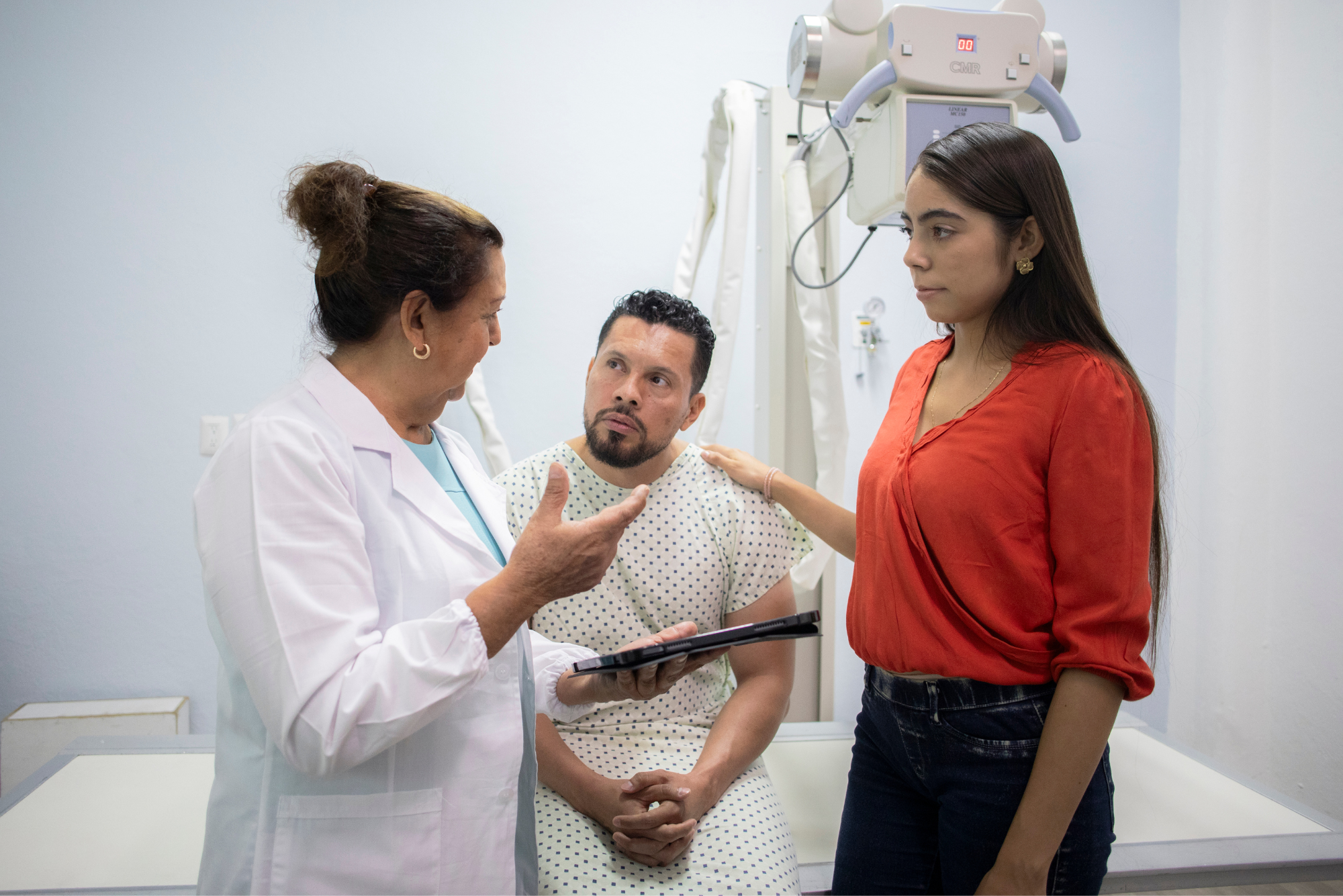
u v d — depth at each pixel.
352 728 0.69
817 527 1.33
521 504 1.29
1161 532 1.06
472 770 0.82
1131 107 2.63
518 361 2.46
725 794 1.22
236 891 0.78
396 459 0.84
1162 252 2.66
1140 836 1.48
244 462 0.76
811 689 1.98
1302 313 2.16
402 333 0.83
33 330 2.21
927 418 1.11
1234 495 2.38
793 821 1.55
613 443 1.21
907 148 1.40
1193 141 2.58
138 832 1.42
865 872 1.18
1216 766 1.76
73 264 2.22
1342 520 2.04
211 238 2.28
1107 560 0.91
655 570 1.28
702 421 1.80
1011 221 0.98
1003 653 0.98
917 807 1.15
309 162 0.85
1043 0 2.56
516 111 2.38
